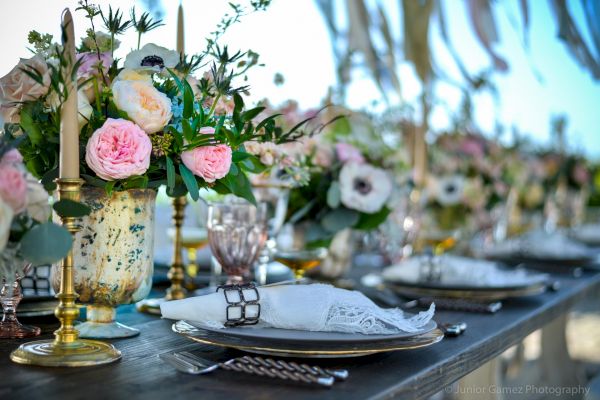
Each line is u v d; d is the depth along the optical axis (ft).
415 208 8.96
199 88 3.97
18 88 3.65
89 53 3.84
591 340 15.55
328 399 2.89
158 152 3.81
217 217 5.20
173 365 3.35
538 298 6.83
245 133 4.13
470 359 4.12
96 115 3.77
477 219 10.80
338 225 6.57
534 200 13.91
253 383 3.10
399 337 3.58
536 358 13.53
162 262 7.35
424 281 6.77
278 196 6.13
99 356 3.40
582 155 16.44
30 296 4.59
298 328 3.75
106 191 3.83
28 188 3.01
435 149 10.77
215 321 3.73
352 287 7.01
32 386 2.94
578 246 11.61
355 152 6.67
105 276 4.03
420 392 3.41
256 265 7.11
